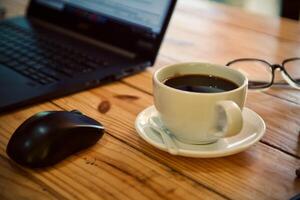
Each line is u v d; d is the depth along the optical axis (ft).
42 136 1.17
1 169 1.19
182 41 2.26
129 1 2.02
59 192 1.10
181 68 1.37
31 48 2.02
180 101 1.17
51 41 2.12
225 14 2.72
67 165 1.21
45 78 1.69
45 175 1.16
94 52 1.98
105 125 1.43
